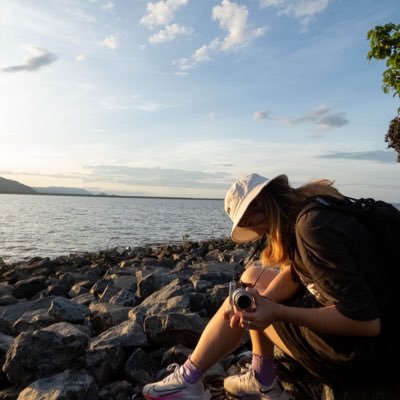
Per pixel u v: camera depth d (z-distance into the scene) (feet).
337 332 7.66
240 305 8.19
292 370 10.06
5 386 12.79
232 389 10.32
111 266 46.52
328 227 7.60
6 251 80.89
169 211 310.24
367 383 8.23
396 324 7.88
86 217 197.47
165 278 24.18
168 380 9.61
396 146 29.37
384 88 23.22
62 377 11.59
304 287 9.56
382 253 7.81
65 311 17.49
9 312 20.08
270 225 8.52
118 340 14.02
